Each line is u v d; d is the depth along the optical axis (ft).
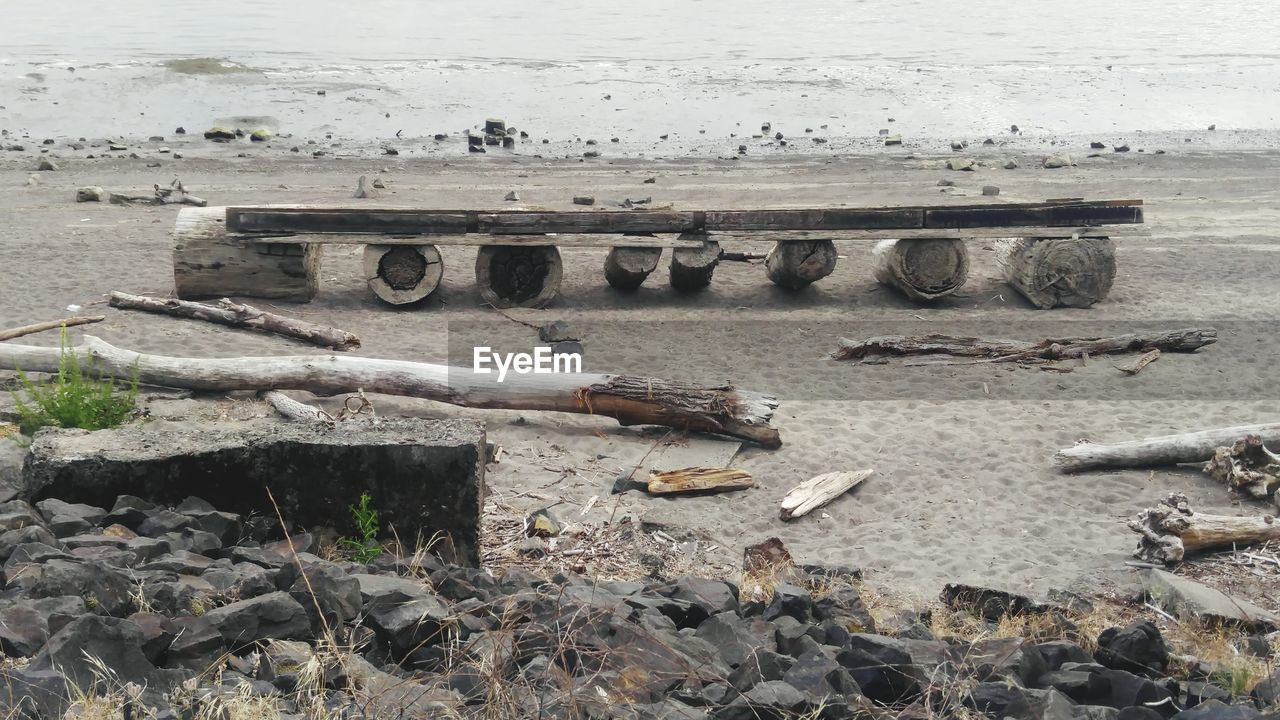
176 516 21.65
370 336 38.88
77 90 87.40
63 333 30.22
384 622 17.39
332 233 40.96
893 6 153.79
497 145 76.28
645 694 15.57
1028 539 26.14
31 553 18.76
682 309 43.06
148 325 38.04
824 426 32.35
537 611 18.28
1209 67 113.19
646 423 31.17
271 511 22.94
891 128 84.74
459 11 139.23
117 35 113.19
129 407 28.68
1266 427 29.50
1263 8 155.94
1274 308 43.88
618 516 26.61
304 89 90.68
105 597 16.66
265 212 40.86
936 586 23.70
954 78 103.45
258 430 23.50
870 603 22.35
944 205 42.63
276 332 37.93
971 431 32.01
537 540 24.82
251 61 100.99
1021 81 102.99
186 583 18.12
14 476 23.86
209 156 70.69
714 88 95.91
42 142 73.72
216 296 41.73
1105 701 16.87
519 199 58.75
